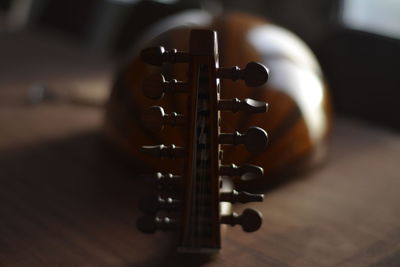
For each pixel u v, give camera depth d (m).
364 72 1.82
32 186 1.10
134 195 1.08
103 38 2.87
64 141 1.33
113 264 0.86
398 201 1.10
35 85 1.81
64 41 2.66
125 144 1.12
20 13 3.47
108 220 0.99
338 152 1.34
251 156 1.03
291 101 1.09
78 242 0.92
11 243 0.91
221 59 1.06
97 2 2.86
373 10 2.07
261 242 0.93
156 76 0.72
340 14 2.15
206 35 0.71
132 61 1.15
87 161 1.22
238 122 1.01
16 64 2.09
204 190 0.77
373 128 1.61
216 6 2.34
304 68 1.17
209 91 0.71
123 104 1.12
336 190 1.13
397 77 1.74
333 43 1.93
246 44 1.09
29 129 1.41
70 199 1.06
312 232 0.97
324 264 0.88
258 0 2.41
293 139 1.10
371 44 1.83
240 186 1.07
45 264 0.86
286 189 1.11
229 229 0.96
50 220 0.98
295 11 2.27
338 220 1.01
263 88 1.05
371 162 1.29
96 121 1.50
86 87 1.82
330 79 1.90
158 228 0.77
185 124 0.73
